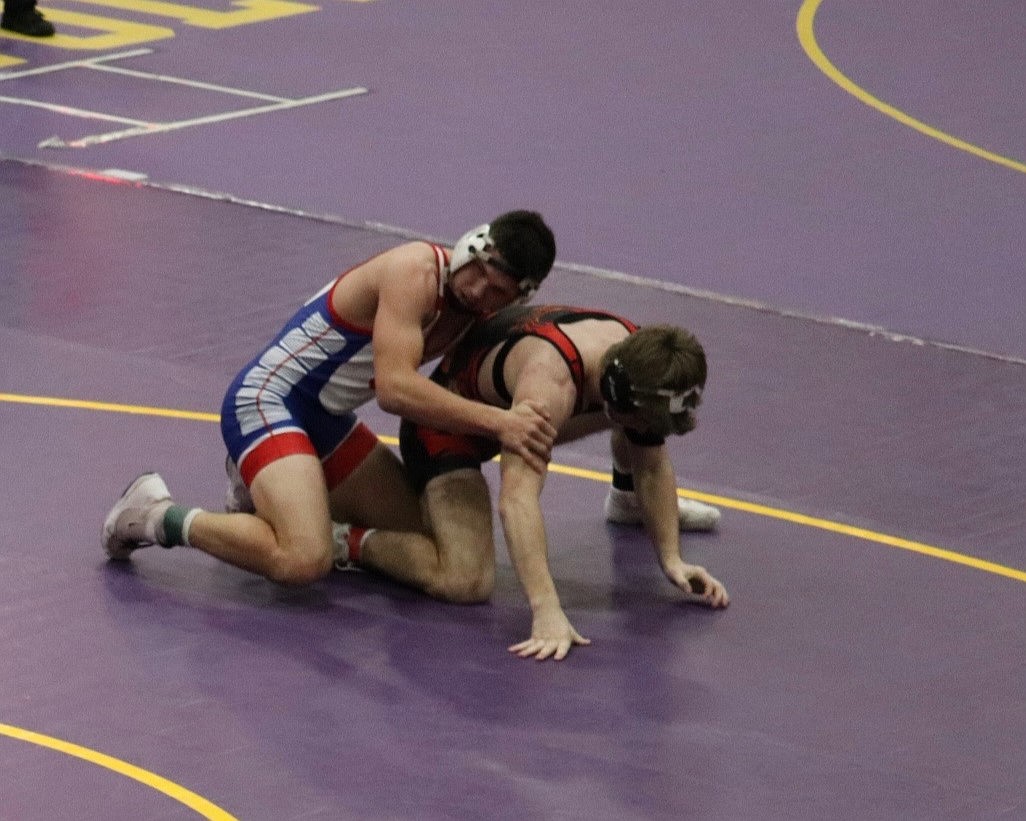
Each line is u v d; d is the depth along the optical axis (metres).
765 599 13.67
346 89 29.84
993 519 15.26
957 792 11.13
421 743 11.40
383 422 16.73
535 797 10.83
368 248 21.86
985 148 27.78
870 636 13.14
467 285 12.89
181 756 11.10
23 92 28.73
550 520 15.00
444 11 36.34
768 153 27.05
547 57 32.75
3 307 19.23
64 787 10.68
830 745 11.62
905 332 19.92
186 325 18.97
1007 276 22.02
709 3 37.88
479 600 13.50
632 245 22.55
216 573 13.78
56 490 14.88
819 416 17.41
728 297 20.81
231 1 36.50
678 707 12.02
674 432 12.53
